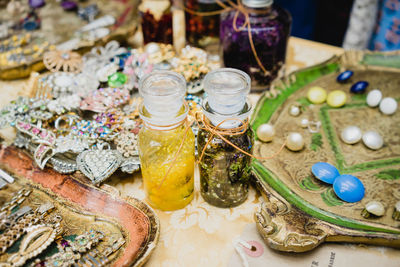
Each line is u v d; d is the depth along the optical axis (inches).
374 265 25.1
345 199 27.8
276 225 25.3
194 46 45.1
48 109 34.4
